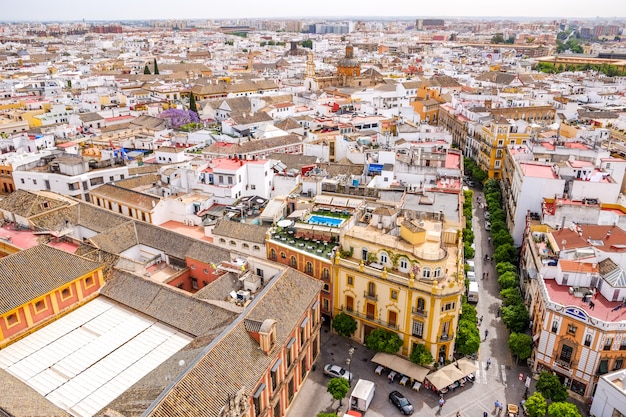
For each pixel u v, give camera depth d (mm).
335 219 104750
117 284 85750
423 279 83938
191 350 67062
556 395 78250
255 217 114312
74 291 81625
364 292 90688
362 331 94125
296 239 101000
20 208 111875
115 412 53812
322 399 82000
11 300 73125
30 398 59969
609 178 123500
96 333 75875
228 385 61000
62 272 80188
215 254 98500
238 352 65438
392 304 87812
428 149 153750
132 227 108625
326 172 132875
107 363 69562
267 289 78688
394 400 80438
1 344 72438
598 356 78375
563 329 81500
